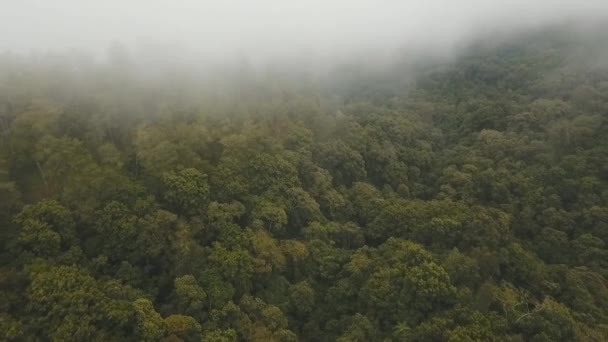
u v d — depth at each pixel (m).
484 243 59.75
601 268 57.69
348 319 54.84
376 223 68.44
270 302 55.34
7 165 55.25
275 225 61.84
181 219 56.56
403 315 51.31
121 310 44.81
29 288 43.94
